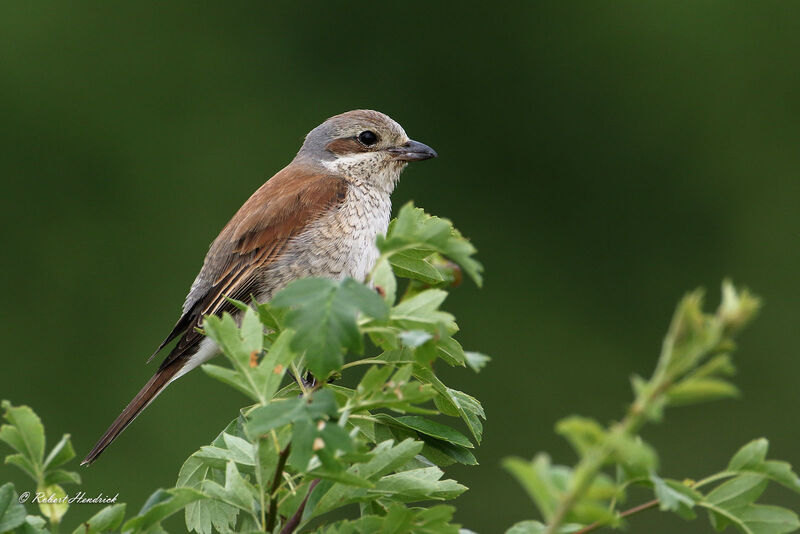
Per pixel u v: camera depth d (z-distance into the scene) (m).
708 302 20.28
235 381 4.28
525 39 21.14
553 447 18.36
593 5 21.38
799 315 19.81
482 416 6.04
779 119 20.95
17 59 20.39
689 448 17.77
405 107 21.03
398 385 4.39
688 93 21.20
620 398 19.09
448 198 20.89
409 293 5.36
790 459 17.86
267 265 10.17
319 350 4.03
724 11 21.27
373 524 4.59
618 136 20.95
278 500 4.86
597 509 3.15
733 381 18.86
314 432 3.98
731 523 4.32
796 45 21.11
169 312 19.05
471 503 16.84
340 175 10.88
